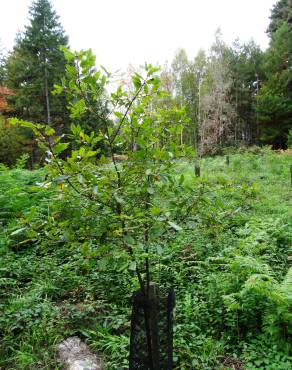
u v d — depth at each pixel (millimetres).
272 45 35375
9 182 7785
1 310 3949
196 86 35031
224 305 3775
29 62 27688
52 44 28547
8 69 30172
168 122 2383
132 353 2422
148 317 2355
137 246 2082
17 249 5711
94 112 2273
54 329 3572
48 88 27438
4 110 26781
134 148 2373
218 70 32844
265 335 3404
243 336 3566
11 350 3379
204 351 3246
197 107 34000
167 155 2199
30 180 8453
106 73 2174
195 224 2365
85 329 3650
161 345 2377
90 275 4660
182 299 4121
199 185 2436
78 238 2215
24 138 23125
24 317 3631
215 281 4004
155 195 2334
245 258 3883
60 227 2160
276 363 3041
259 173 14422
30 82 28719
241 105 36156
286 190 10805
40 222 2270
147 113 2396
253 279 3381
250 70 37094
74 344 3426
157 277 4492
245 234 5789
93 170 2143
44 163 2125
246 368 3020
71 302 4270
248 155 19297
